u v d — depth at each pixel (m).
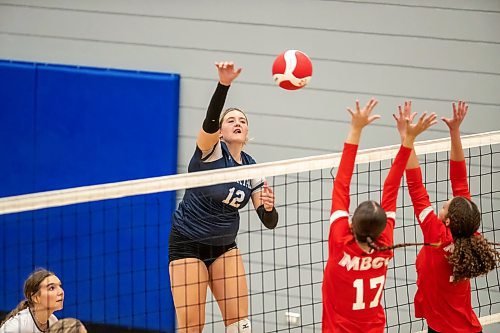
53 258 17.44
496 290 15.87
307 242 16.31
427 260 10.66
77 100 16.77
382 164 15.79
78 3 16.58
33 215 16.81
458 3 15.16
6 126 17.14
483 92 15.35
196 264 11.66
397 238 16.05
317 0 15.62
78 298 17.42
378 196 15.91
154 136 16.48
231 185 11.57
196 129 16.45
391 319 16.22
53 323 10.56
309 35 15.74
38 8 16.77
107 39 16.58
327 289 9.81
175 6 16.19
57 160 17.05
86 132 16.83
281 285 16.53
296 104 15.98
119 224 17.05
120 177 16.78
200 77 16.28
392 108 15.68
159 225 16.66
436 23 15.29
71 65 16.77
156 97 16.36
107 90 16.58
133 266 17.06
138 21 16.39
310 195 15.81
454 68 15.37
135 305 17.16
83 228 17.30
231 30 16.02
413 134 9.77
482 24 15.15
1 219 17.45
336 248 9.54
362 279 9.62
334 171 16.03
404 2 15.34
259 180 12.03
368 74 15.66
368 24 15.52
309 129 16.02
